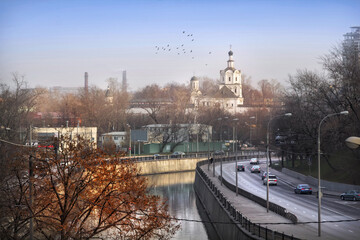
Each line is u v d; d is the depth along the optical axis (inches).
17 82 3998.5
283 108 5393.7
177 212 3129.9
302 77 4699.8
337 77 3592.5
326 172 3750.0
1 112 3506.4
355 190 2940.5
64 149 1743.4
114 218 1815.9
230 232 2150.6
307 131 3986.2
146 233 1758.1
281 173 4687.5
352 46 3690.9
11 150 2309.3
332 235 1824.6
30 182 1608.0
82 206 1786.4
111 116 6845.5
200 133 6830.7
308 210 2464.3
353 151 3489.2
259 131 7377.0
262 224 2010.3
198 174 4168.3
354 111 3262.8
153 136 6520.7
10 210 1702.8
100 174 1683.1
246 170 4995.1
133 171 1861.5
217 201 2677.2
